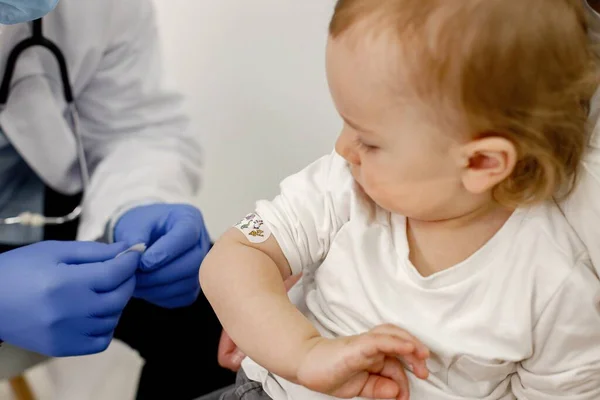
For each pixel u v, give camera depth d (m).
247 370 0.68
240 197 1.26
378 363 0.54
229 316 0.57
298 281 0.69
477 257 0.54
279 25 1.07
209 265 0.60
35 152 0.95
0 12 0.74
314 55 1.05
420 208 0.53
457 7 0.46
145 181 0.99
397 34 0.47
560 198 0.54
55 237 1.00
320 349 0.52
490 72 0.46
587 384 0.54
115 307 0.81
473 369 0.55
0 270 0.80
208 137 1.22
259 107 1.16
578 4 0.49
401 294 0.56
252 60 1.12
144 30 1.04
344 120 0.52
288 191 0.62
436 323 0.55
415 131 0.49
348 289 0.58
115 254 0.85
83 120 1.05
